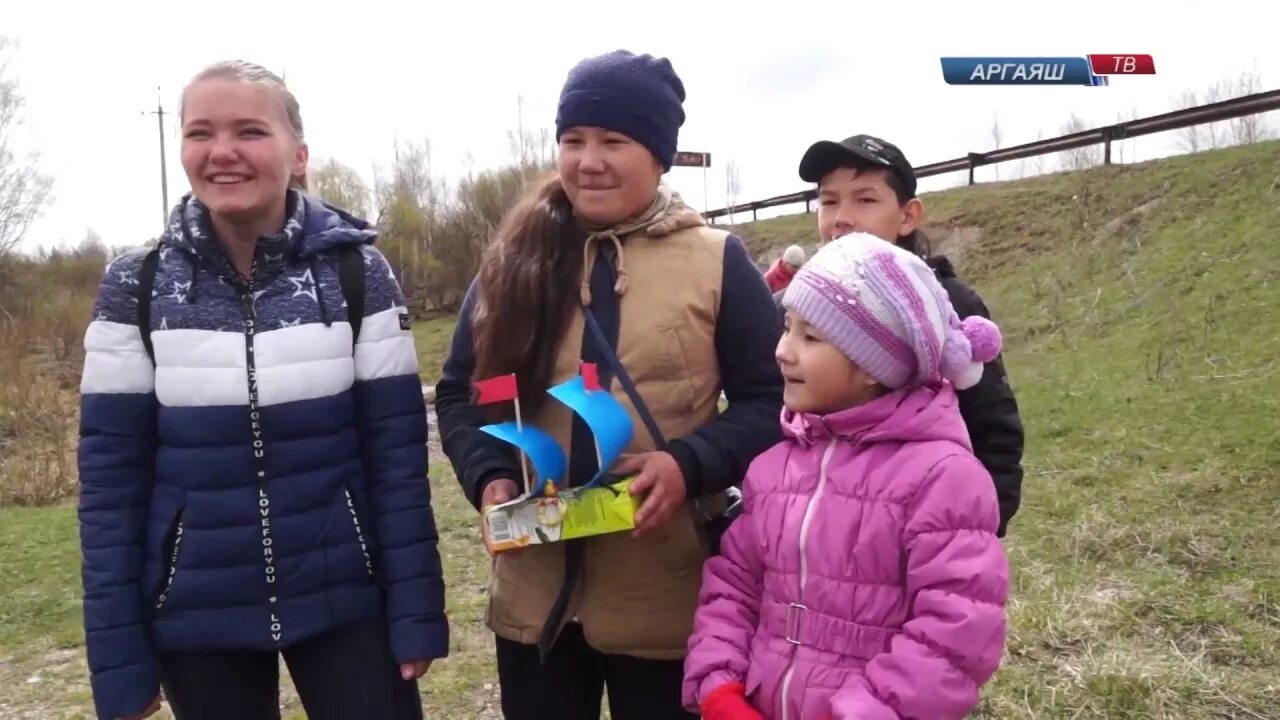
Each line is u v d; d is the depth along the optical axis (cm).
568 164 195
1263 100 1045
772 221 1773
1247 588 388
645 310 196
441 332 1952
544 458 185
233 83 191
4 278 2339
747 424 194
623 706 206
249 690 205
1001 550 168
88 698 392
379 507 206
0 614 497
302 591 198
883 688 160
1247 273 808
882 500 173
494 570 214
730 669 183
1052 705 320
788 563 181
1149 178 1121
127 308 194
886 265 176
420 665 203
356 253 207
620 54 196
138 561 195
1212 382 646
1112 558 437
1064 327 895
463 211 2355
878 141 264
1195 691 320
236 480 193
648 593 198
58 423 1011
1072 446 601
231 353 192
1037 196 1262
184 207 200
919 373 177
